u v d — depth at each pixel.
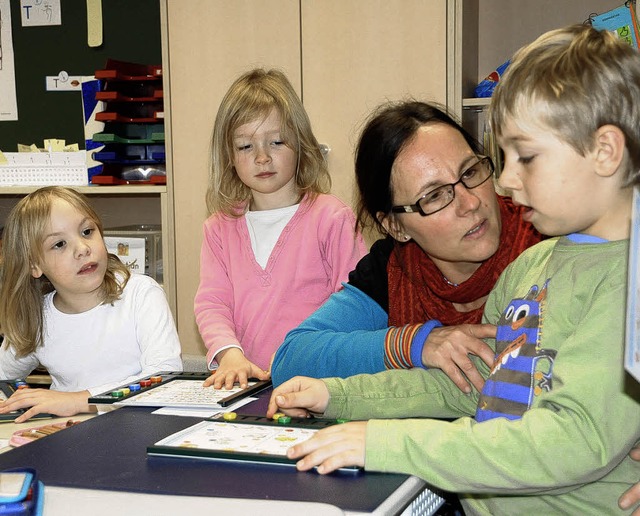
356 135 2.46
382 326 1.34
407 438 0.81
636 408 0.76
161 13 2.62
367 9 2.42
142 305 1.68
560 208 0.81
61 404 1.31
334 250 1.81
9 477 0.75
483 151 1.26
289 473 0.80
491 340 1.13
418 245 1.30
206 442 0.90
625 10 1.99
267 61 2.53
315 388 1.04
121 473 0.81
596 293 0.83
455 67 2.35
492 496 0.94
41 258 1.59
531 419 0.78
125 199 3.09
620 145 0.78
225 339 1.71
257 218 1.89
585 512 0.85
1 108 3.07
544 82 0.79
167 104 2.63
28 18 3.01
